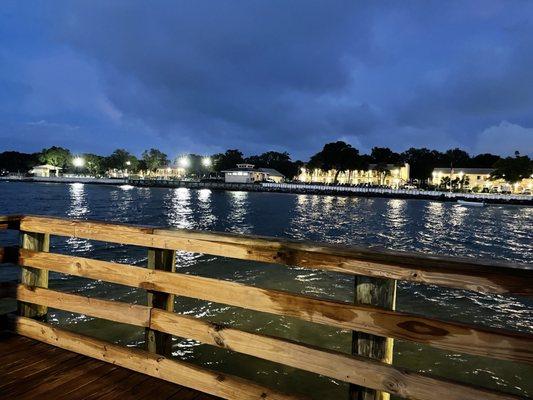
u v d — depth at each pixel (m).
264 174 136.50
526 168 93.50
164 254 3.26
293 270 15.71
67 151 171.75
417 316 2.29
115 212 44.88
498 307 12.24
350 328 2.47
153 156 164.00
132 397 2.96
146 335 3.32
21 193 77.12
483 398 2.10
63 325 8.77
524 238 32.81
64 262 3.69
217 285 2.93
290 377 6.81
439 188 114.94
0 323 4.06
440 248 26.92
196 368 3.00
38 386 3.10
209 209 53.69
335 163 119.38
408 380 2.29
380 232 34.31
